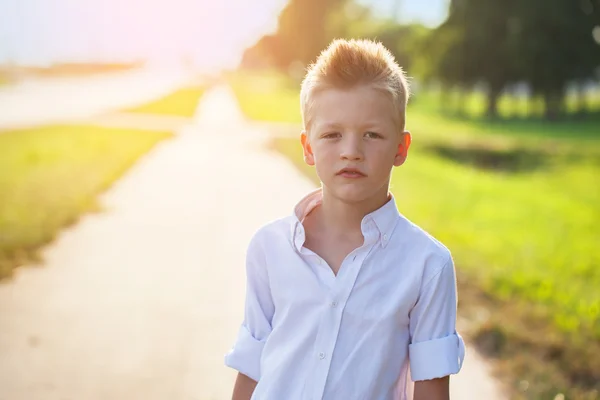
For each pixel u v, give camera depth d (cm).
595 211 1129
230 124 2594
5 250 599
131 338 431
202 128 2342
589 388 364
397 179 1281
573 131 3697
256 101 4491
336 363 144
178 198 969
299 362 148
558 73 4303
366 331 145
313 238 156
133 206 887
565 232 897
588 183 1652
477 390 365
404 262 148
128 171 1214
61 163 1187
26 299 495
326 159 147
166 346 420
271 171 1312
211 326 458
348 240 152
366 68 144
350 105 143
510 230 878
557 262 684
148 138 1862
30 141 1507
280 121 2891
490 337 436
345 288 146
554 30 4241
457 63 4528
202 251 663
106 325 452
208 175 1220
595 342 429
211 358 405
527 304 510
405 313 147
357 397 143
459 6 4478
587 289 573
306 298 149
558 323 464
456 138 2816
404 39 5812
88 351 408
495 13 4322
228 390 363
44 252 626
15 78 5116
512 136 3209
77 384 363
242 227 791
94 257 619
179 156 1510
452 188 1268
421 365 146
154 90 5341
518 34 4275
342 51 146
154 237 712
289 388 147
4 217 712
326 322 146
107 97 3934
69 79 5966
